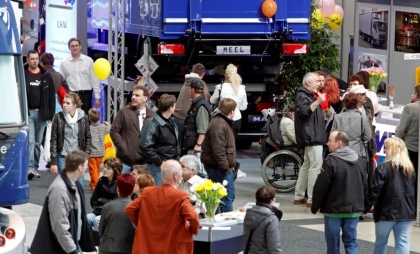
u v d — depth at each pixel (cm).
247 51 3566
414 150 2788
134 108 2689
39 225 1880
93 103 3688
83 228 1931
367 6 4416
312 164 2884
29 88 3200
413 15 4344
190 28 3484
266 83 3847
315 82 2847
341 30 4503
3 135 2139
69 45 3594
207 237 1972
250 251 1900
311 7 3966
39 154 3256
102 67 3438
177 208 1859
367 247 2456
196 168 2238
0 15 2192
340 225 2191
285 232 2584
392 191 2173
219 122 2477
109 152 3178
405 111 2777
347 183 2152
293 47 3600
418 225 2717
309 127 2847
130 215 1894
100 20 3991
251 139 3891
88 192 3072
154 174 2480
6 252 1864
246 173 3453
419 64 4341
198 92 2781
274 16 3538
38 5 4238
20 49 2233
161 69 3734
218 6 3503
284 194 3123
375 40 4412
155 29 3531
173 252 1861
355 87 2756
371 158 2720
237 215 2058
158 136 2456
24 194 2173
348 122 2686
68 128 2819
